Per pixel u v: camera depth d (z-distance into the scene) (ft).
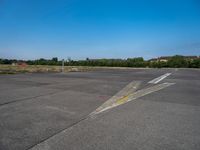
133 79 46.39
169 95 24.36
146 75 61.98
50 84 34.06
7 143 9.95
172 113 15.89
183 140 10.60
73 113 15.53
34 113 15.38
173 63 220.64
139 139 10.62
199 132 11.78
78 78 47.26
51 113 15.44
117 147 9.65
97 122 13.35
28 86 31.19
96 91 26.86
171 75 62.85
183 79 47.57
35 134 11.11
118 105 18.56
